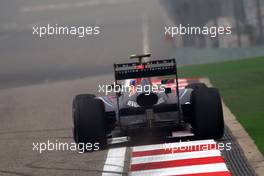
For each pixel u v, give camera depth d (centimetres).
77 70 12619
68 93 8562
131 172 3928
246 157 4131
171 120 4494
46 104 7656
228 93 7138
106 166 4162
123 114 4506
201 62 12012
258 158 4094
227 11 13788
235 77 8350
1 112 7388
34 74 12606
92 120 4562
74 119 4616
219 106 4522
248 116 5659
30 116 6800
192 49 12975
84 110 4591
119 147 4666
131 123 4491
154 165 4038
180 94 4725
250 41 12681
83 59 14562
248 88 7375
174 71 4497
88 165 4225
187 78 8762
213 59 12181
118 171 4006
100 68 12619
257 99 6562
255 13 12644
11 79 12056
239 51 11994
